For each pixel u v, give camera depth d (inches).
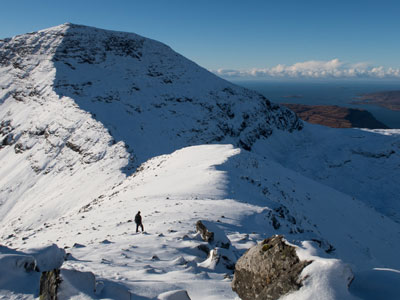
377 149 4805.6
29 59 5433.1
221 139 4795.8
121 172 2657.5
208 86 5969.5
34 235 1000.9
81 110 3937.0
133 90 5004.9
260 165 1628.9
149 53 6245.1
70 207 2400.3
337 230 1317.7
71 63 5236.2
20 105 4744.1
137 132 3954.2
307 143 5728.3
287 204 1242.6
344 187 4047.7
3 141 4276.6
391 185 3922.2
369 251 1246.9
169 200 977.5
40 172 3344.0
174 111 4901.6
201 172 1299.2
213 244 438.9
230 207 831.7
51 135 3754.9
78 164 3144.7
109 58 5674.2
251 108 5900.6
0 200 3139.8
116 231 666.8
